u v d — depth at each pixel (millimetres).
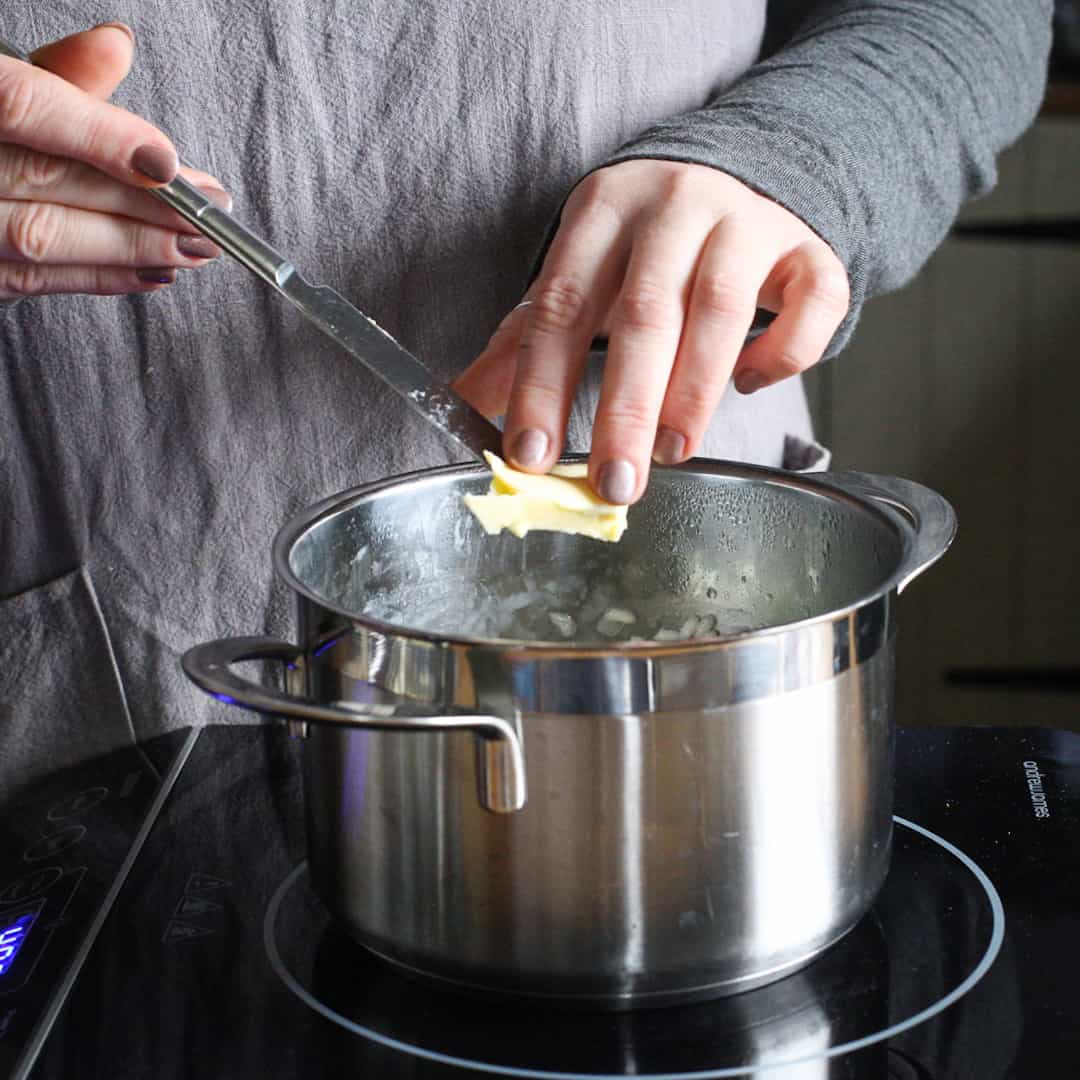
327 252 816
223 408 831
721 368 594
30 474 842
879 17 850
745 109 733
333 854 531
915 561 518
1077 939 553
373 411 837
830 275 642
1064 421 1837
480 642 460
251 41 774
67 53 643
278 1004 533
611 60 807
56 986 546
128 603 861
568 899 485
